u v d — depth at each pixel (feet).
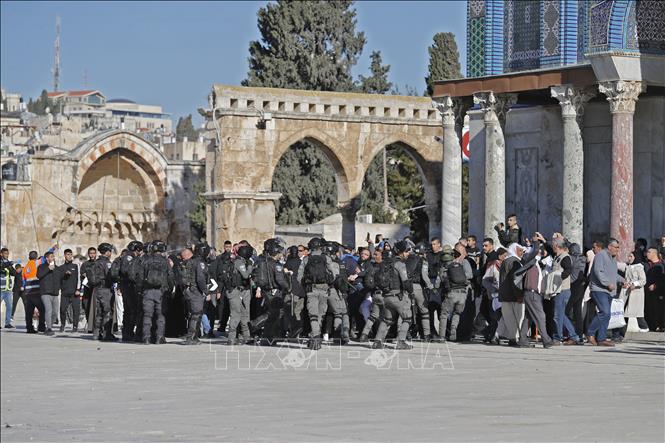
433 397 64.08
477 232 139.85
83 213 232.32
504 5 132.87
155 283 102.73
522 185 137.90
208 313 111.86
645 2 112.47
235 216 162.20
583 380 70.95
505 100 125.70
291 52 256.11
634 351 90.22
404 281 91.66
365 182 258.57
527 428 52.90
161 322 103.71
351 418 56.95
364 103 171.32
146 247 106.11
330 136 168.96
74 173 225.35
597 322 94.73
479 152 139.64
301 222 247.70
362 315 104.99
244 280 99.96
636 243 111.86
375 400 63.36
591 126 130.72
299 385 70.85
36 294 122.52
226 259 101.71
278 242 100.89
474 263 101.65
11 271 132.36
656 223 124.16
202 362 85.71
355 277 105.50
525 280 93.04
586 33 124.88
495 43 132.98
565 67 117.50
